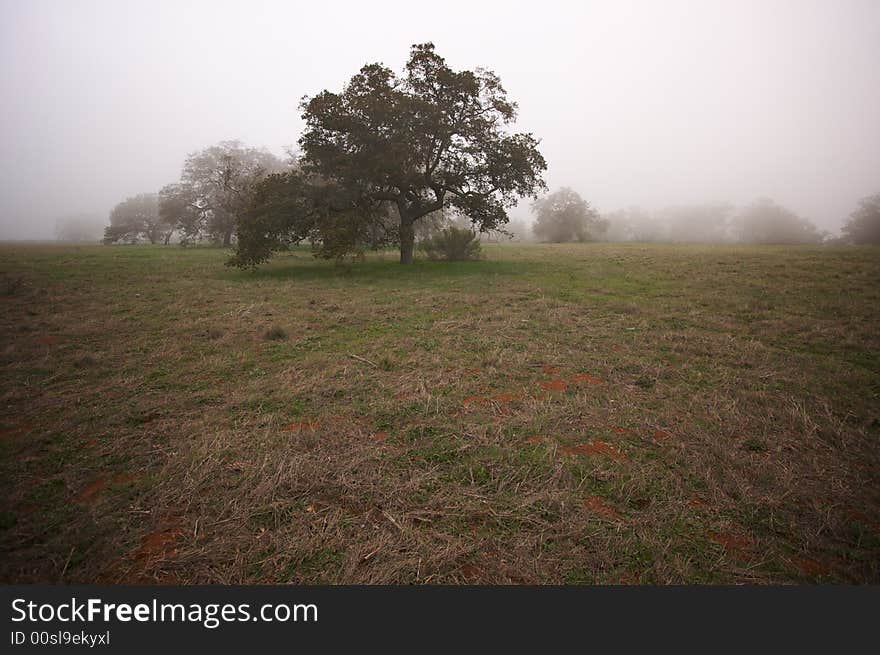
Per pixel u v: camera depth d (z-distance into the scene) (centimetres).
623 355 788
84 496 393
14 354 780
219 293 1437
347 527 353
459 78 1944
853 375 678
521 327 988
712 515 367
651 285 1530
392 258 2728
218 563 321
